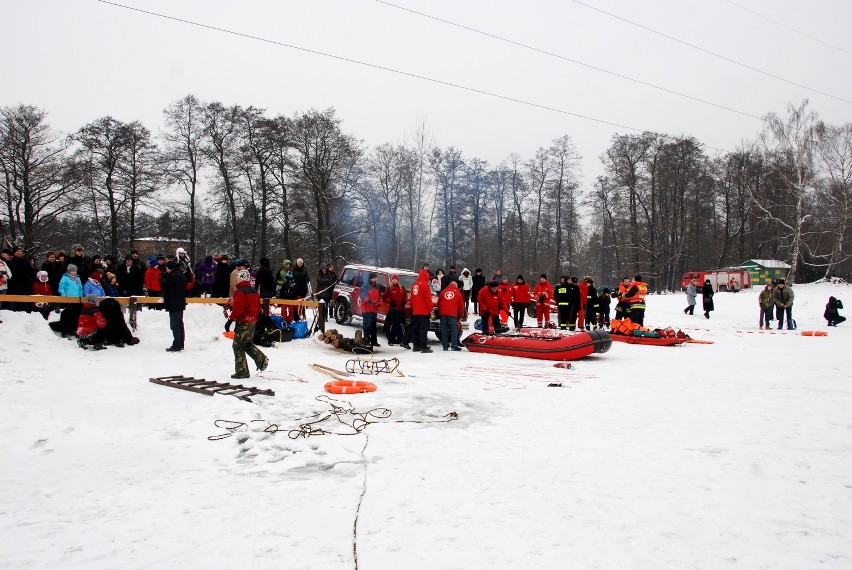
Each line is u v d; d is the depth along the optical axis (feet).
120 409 24.00
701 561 10.99
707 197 189.26
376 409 24.54
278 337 44.55
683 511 13.48
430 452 18.42
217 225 150.92
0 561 11.02
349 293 58.08
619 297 65.51
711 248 209.97
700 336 62.34
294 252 141.38
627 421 22.74
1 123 112.57
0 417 22.09
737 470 16.52
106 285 42.83
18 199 116.26
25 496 14.64
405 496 14.52
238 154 130.21
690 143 177.58
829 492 14.76
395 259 160.86
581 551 11.39
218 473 16.56
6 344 33.99
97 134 123.13
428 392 28.71
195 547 11.64
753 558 11.12
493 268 190.08
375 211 158.10
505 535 12.14
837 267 183.11
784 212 178.91
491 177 182.70
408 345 48.78
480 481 15.62
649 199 180.14
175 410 23.85
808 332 62.39
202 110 127.44
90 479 16.01
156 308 50.19
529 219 195.62
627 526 12.62
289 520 13.03
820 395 28.37
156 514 13.41
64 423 21.47
